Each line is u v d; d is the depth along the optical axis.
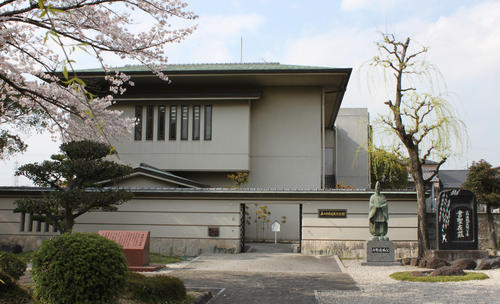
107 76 13.45
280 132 30.28
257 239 29.03
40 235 21.67
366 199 20.95
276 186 29.84
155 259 19.02
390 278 14.93
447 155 19.22
